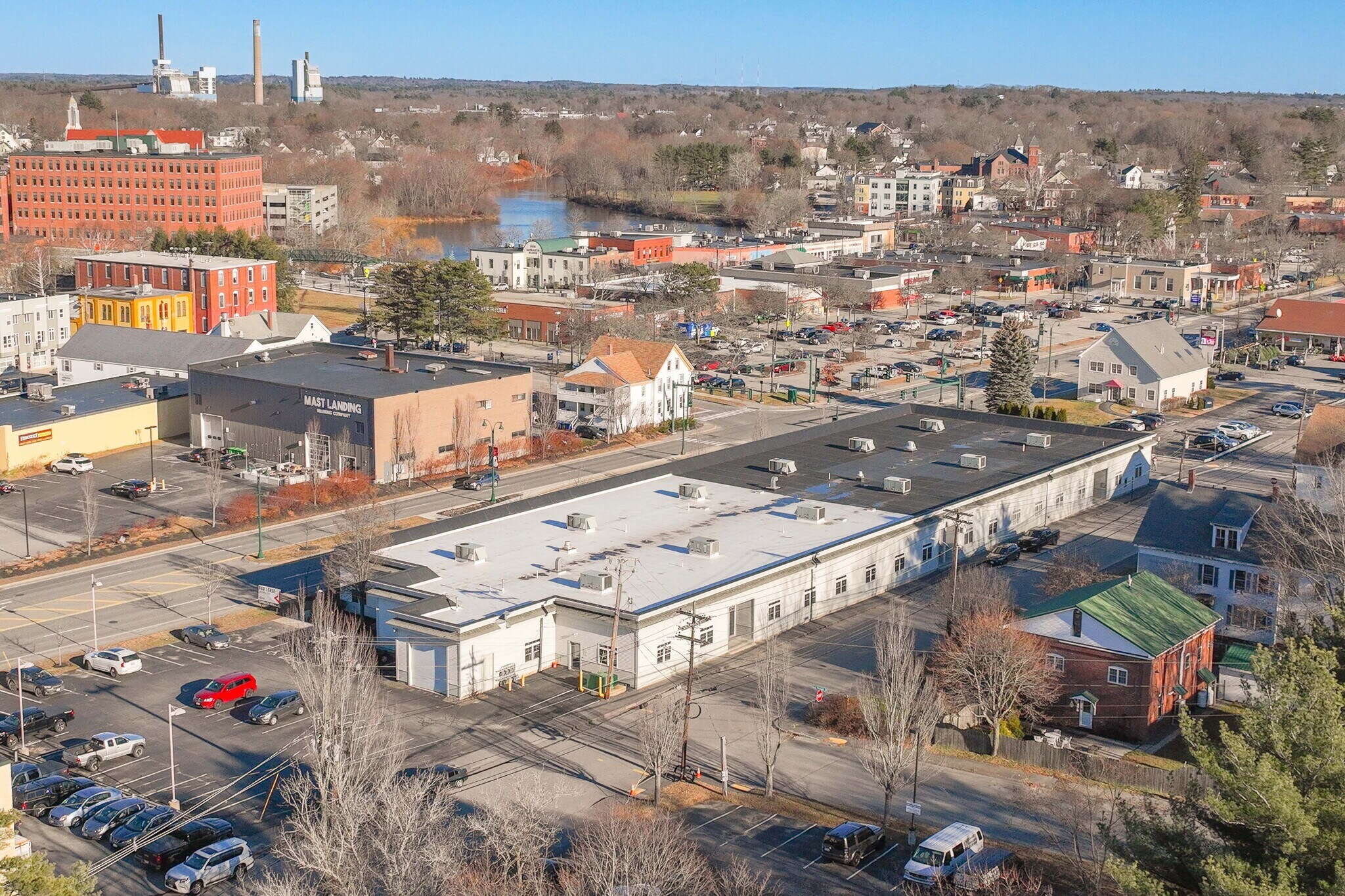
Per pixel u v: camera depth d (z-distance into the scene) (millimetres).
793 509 114750
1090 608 84625
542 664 93250
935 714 77125
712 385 191250
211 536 121188
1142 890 51656
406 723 83938
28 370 194625
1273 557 95750
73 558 114250
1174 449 160750
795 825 72250
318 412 141625
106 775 76812
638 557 101938
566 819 71750
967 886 63344
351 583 99438
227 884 65750
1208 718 87125
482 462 148000
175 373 167875
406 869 57906
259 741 81438
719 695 89500
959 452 135500
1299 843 50438
